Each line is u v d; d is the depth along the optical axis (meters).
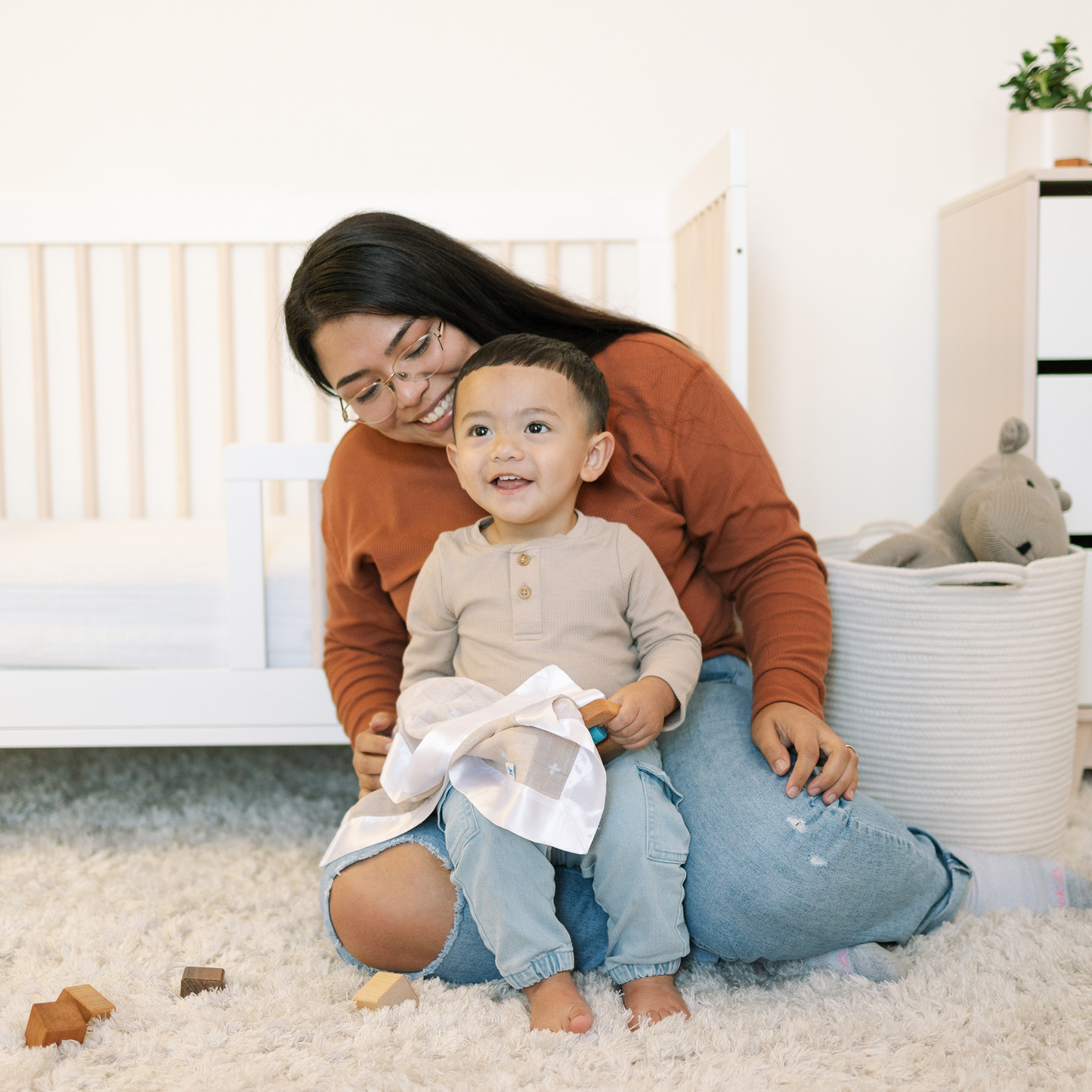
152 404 1.92
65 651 1.32
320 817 1.39
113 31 1.82
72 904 1.10
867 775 1.19
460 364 1.00
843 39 1.87
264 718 1.31
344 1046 0.79
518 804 0.83
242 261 1.89
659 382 1.05
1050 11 1.86
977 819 1.16
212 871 1.19
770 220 1.89
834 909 0.87
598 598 0.93
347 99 1.85
